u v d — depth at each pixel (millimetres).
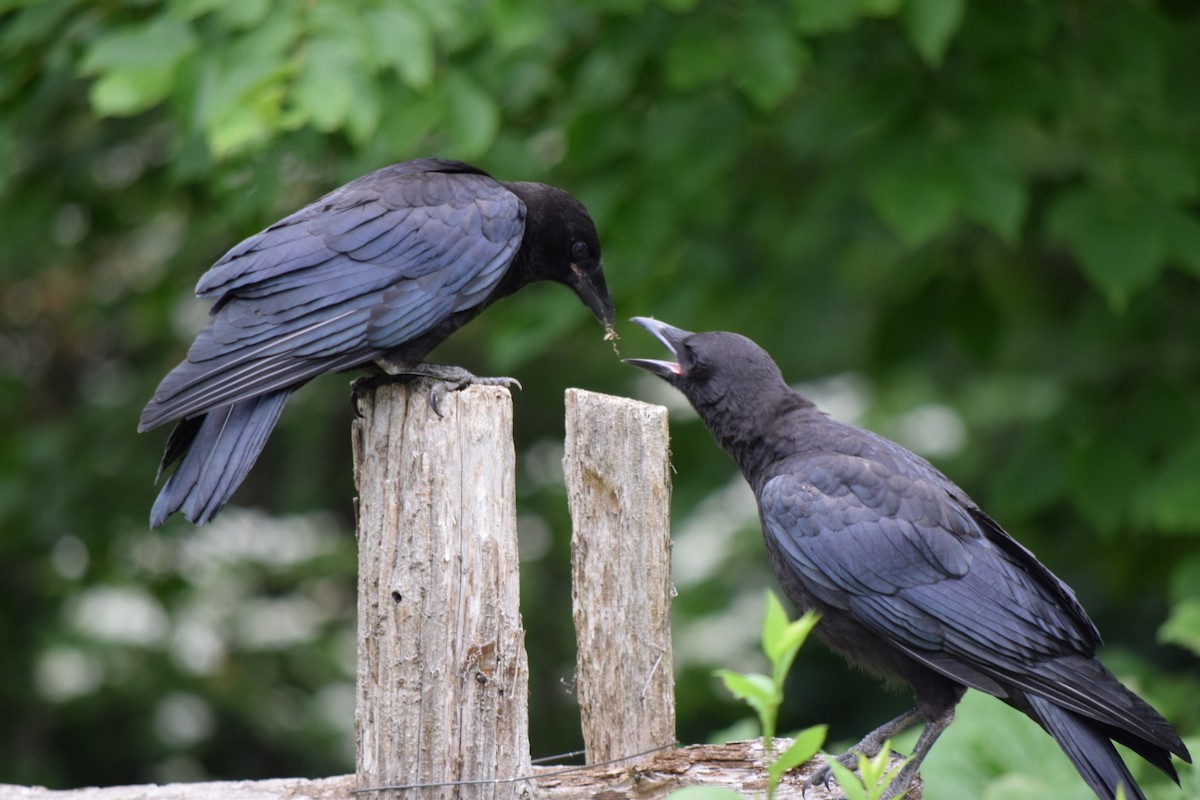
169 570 15508
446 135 11344
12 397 15562
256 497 17672
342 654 15633
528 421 17172
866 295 14898
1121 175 11375
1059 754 9164
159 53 9586
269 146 10414
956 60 11430
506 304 14336
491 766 6512
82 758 15523
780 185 13648
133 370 16359
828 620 8078
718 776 6828
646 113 12297
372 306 7938
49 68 10867
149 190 13477
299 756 15508
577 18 11984
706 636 15219
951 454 15836
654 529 7164
